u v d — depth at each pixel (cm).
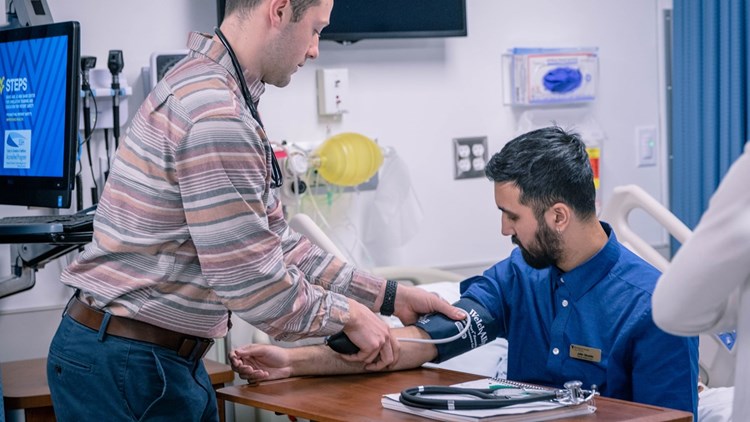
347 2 292
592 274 179
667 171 352
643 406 154
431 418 150
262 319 164
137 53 275
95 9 269
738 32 309
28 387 219
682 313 123
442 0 305
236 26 168
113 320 166
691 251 119
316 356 189
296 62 172
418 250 316
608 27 340
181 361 169
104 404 167
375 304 196
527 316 193
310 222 239
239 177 158
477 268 325
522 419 145
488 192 326
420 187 315
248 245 160
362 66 304
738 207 114
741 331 128
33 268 246
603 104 341
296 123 296
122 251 164
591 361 178
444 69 316
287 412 163
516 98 324
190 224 159
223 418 226
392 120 310
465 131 320
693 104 326
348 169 288
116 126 262
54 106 212
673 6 333
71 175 208
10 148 223
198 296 166
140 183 162
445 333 194
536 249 178
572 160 174
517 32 326
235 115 158
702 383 251
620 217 264
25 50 219
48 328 266
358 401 166
